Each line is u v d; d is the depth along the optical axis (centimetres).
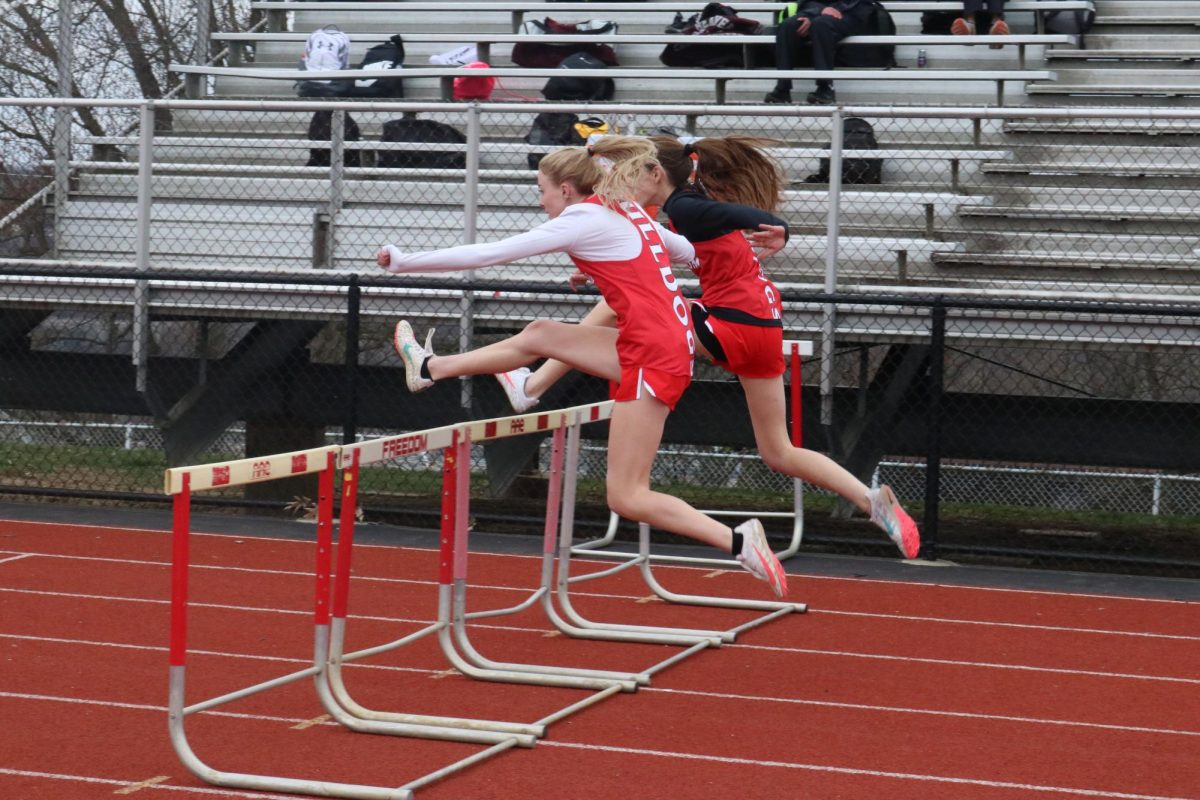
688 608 2345
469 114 3091
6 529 3008
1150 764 1516
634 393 1688
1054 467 4844
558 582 2106
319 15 4700
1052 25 4041
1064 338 2872
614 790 1389
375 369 3419
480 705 1708
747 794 1384
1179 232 3247
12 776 1408
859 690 1814
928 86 3953
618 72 3912
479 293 3148
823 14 3866
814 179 3516
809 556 2884
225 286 3269
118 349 4344
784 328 2998
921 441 3192
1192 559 3203
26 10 5472
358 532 3077
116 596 2342
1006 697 1794
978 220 3331
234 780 1368
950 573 2709
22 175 4019
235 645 2014
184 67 4147
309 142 3444
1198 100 3812
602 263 1692
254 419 3569
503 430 1838
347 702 1603
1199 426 3016
